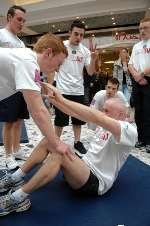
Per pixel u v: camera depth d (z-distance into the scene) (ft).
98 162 6.67
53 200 6.49
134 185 7.32
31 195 6.72
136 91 11.53
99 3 31.73
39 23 36.70
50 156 6.02
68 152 6.07
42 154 6.73
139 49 11.55
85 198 6.59
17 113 8.94
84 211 6.01
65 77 11.15
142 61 11.38
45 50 5.53
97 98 10.73
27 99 5.29
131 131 6.42
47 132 5.48
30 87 5.20
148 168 8.52
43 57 5.56
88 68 11.68
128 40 28.27
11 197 5.86
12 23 9.59
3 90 5.81
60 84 11.20
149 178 7.78
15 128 9.59
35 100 5.28
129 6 31.48
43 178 5.82
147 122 11.42
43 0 32.63
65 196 6.69
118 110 6.63
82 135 13.47
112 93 10.46
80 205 6.27
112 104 6.65
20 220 5.67
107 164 6.72
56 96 6.49
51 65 5.71
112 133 6.38
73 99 11.34
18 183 6.84
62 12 33.86
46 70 5.75
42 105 5.40
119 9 31.89
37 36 44.04
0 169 8.53
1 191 6.74
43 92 6.51
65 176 6.47
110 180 6.72
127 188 7.13
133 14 33.65
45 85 6.50
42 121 5.38
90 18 35.24
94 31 40.91
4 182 6.77
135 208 6.15
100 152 6.70
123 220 5.67
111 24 39.47
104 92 10.75
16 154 9.76
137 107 11.59
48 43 5.53
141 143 11.68
